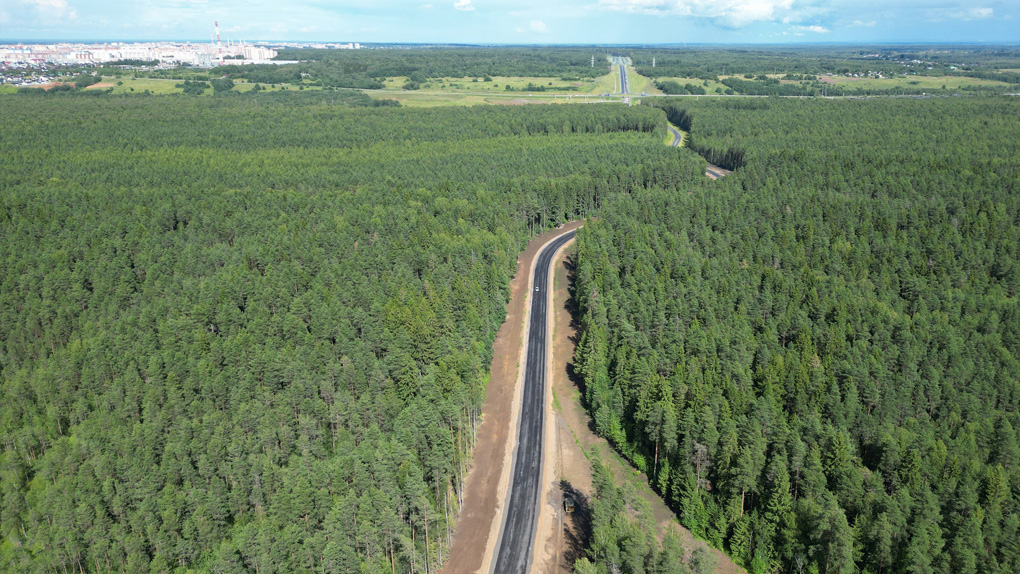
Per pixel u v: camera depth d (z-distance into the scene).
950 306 160.12
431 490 113.69
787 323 152.62
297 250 183.75
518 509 115.56
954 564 89.69
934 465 106.69
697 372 130.38
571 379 156.12
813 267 185.12
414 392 133.88
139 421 125.44
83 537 99.19
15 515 105.00
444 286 166.12
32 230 197.25
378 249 185.25
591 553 101.00
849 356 135.25
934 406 127.81
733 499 105.25
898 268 179.50
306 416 120.62
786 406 128.12
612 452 130.88
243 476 107.31
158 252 185.75
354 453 106.75
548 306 192.75
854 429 120.31
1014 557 90.81
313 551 94.06
